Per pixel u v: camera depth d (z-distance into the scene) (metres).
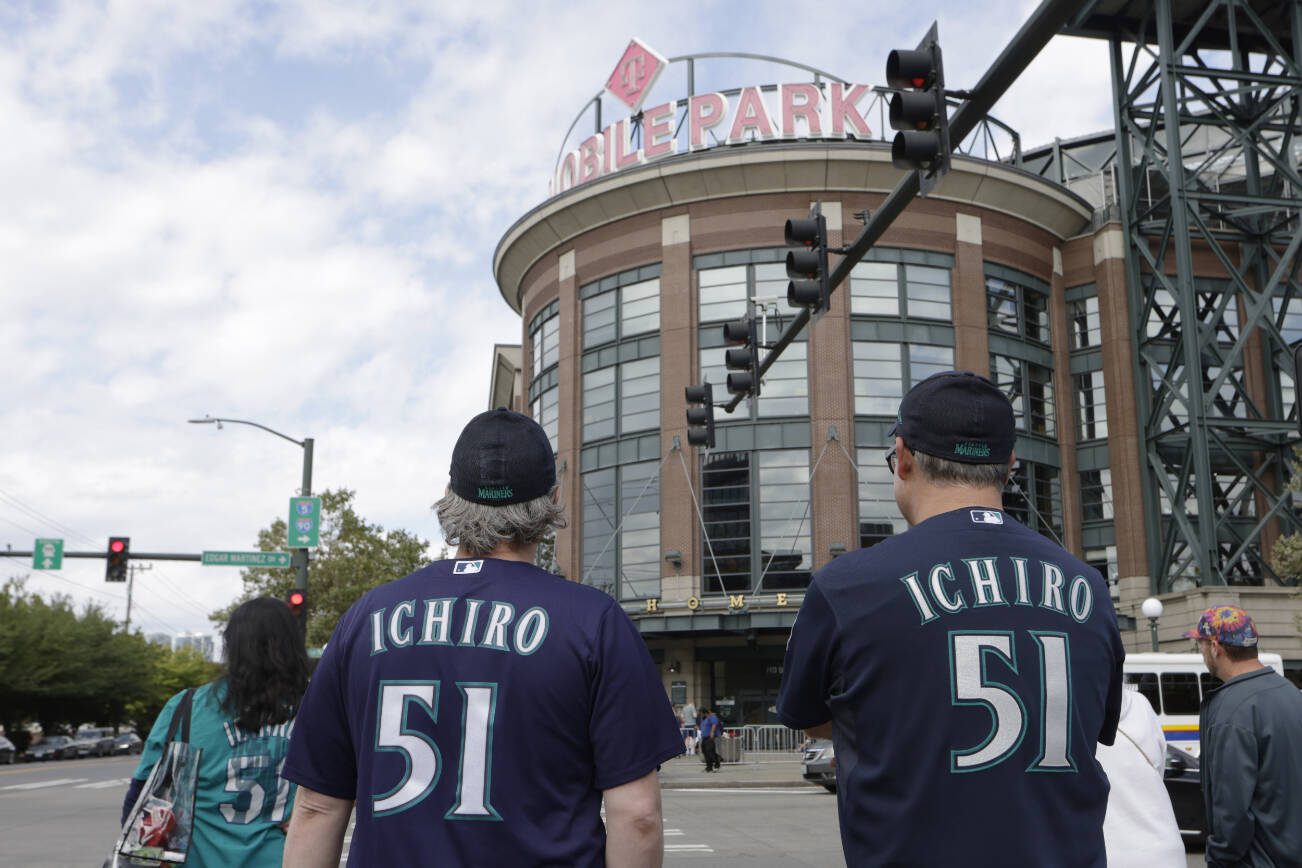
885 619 2.46
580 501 38.81
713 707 37.28
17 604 54.66
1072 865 2.35
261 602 4.18
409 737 2.45
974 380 2.76
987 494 2.70
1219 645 3.94
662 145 39.19
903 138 8.22
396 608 2.60
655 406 37.62
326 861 2.65
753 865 11.95
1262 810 3.75
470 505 2.70
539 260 42.72
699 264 37.81
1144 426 36.84
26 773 32.81
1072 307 40.62
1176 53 33.97
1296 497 35.94
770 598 34.69
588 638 2.52
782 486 35.78
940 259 37.62
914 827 2.35
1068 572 2.59
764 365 14.32
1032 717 2.39
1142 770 3.92
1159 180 41.38
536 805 2.42
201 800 4.00
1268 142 38.44
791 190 37.41
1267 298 33.09
